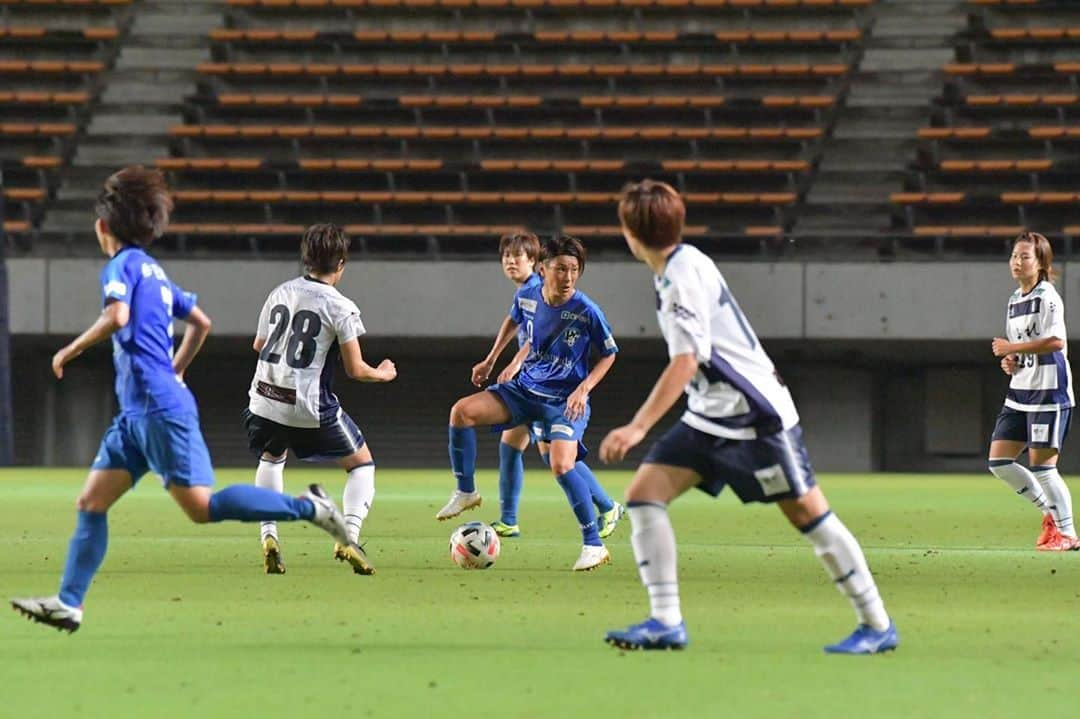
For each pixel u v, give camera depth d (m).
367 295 99.81
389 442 108.12
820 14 119.38
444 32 121.69
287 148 113.50
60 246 107.25
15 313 100.44
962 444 104.88
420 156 113.25
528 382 37.50
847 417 104.62
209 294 100.31
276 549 33.16
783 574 34.09
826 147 111.31
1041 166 107.06
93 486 21.88
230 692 17.88
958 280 96.31
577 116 114.25
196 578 32.38
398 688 18.12
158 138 113.69
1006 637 23.41
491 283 99.44
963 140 110.00
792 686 18.31
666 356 104.56
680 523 52.47
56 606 21.81
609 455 20.23
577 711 16.61
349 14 122.50
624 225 20.38
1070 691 18.12
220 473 93.88
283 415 32.97
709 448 20.27
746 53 117.50
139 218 22.00
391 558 37.75
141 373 21.67
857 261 97.00
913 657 20.95
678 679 18.80
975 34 116.12
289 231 106.88
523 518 54.06
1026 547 42.94
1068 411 42.06
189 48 120.38
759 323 97.81
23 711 16.69
